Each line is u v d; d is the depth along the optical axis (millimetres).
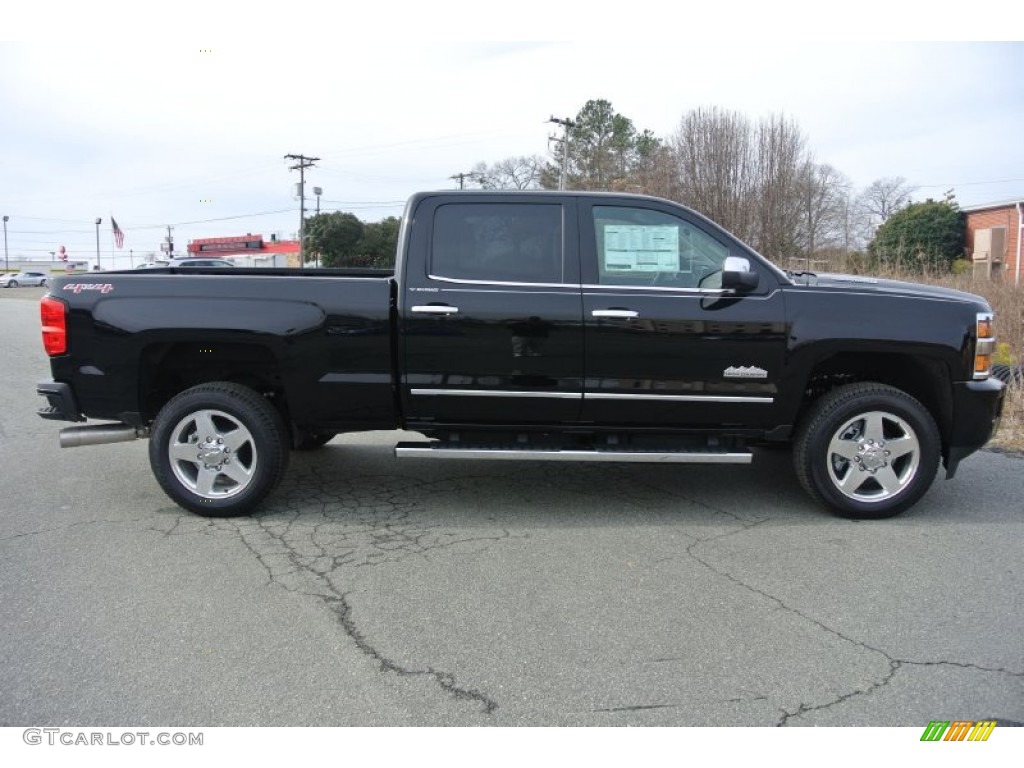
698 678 2867
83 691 2793
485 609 3428
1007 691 2783
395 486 5324
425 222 4512
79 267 90438
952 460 4578
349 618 3346
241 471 4582
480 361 4430
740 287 4344
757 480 5465
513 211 4492
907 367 4660
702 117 30609
